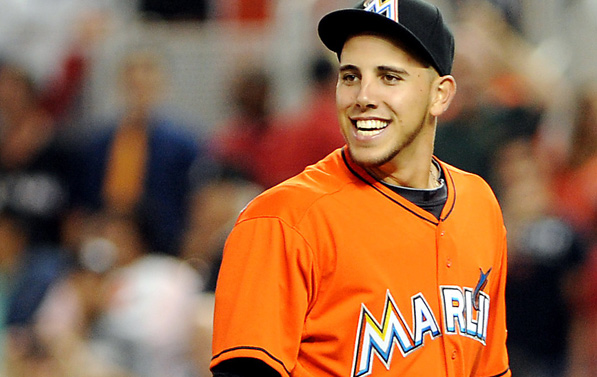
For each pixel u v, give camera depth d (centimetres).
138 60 2666
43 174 2650
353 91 1125
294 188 1135
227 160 2683
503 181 2512
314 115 2673
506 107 2688
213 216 2383
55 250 2384
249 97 2742
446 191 1202
